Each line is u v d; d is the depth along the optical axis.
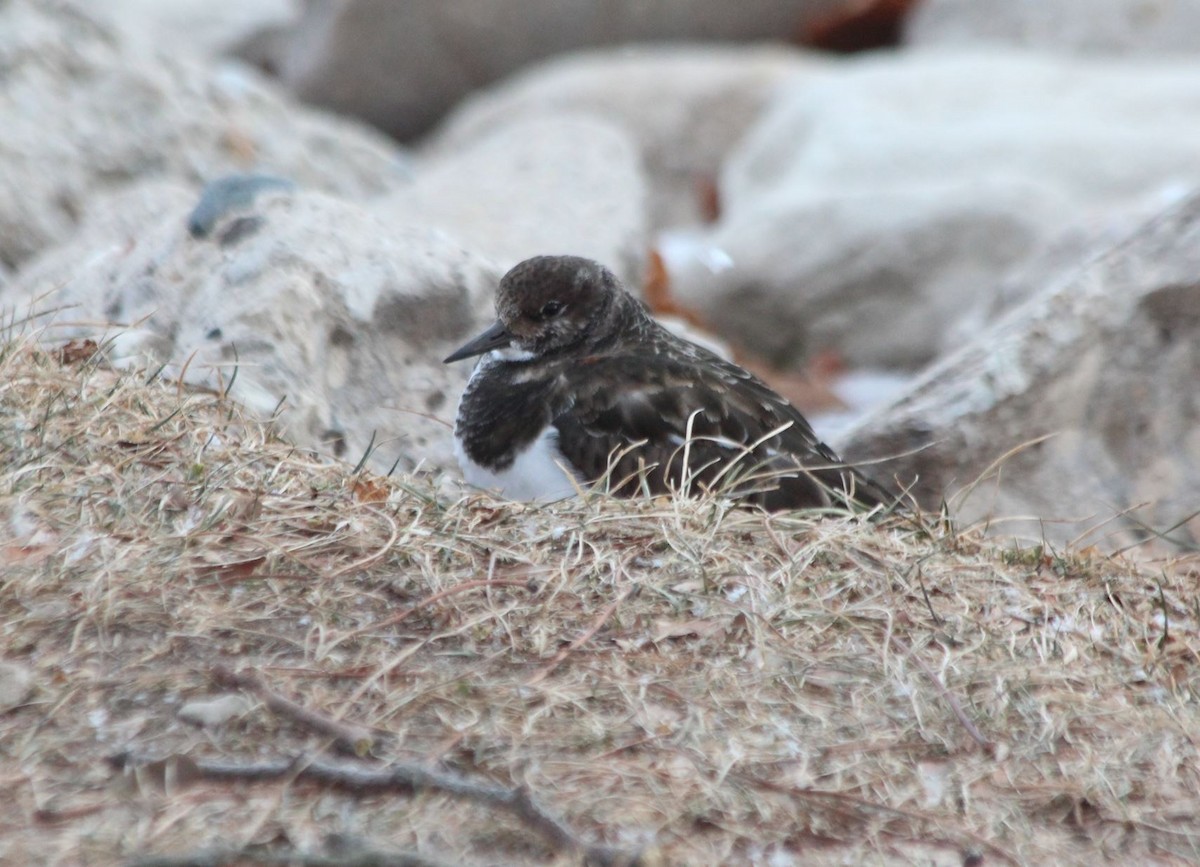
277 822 5.99
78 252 12.24
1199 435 10.71
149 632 6.89
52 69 16.67
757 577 7.64
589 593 7.47
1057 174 20.94
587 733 6.64
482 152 18.08
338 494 7.95
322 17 28.67
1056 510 10.60
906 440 10.62
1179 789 6.88
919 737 6.90
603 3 28.91
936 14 29.38
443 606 7.25
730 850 6.17
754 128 25.81
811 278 20.12
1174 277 10.70
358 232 10.85
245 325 9.80
